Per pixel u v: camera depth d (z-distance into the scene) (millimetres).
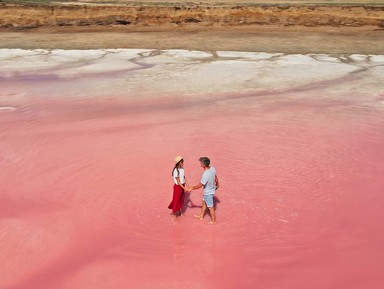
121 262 7133
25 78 20922
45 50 28344
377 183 10023
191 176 10398
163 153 11812
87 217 8594
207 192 8016
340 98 17297
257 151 11891
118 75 21500
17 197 9469
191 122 14398
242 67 23156
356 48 28875
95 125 14125
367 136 13094
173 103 16625
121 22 37969
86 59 25703
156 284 6582
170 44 30422
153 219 8461
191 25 37750
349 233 7938
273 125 14070
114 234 7965
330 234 7902
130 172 10656
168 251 7398
